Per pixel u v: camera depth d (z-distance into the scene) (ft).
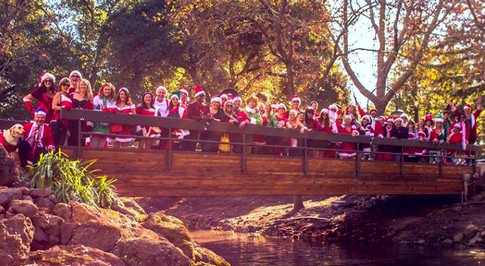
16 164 32.63
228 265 32.30
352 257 52.49
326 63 94.38
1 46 88.38
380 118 61.00
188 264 27.25
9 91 111.04
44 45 113.60
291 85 87.76
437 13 91.15
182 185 43.34
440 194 67.97
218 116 46.09
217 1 88.69
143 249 26.55
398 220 67.87
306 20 88.22
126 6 125.70
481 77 99.50
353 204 76.74
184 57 112.47
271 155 49.19
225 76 108.47
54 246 25.90
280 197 93.40
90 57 127.03
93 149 38.91
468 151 69.82
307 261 49.98
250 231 77.56
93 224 26.99
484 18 91.61
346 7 88.63
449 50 94.07
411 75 94.43
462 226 62.80
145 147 43.60
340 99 117.70
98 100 40.63
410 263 49.06
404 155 62.18
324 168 53.67
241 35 102.58
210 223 87.04
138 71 116.88
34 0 112.88
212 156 45.11
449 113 68.59
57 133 37.11
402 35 91.81
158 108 43.98
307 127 53.26
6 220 24.30
